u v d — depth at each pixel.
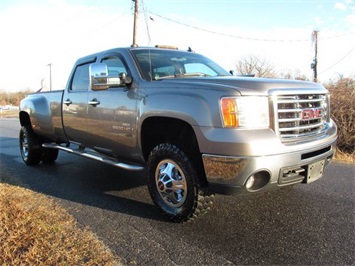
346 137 7.44
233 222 3.68
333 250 3.04
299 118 3.39
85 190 4.95
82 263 2.81
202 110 3.21
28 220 3.64
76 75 5.42
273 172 3.11
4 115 32.69
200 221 3.71
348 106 7.56
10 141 11.02
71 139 5.62
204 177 3.44
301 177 3.45
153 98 3.72
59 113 5.63
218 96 3.15
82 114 4.99
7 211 3.87
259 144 3.03
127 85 4.16
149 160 3.85
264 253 3.00
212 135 3.12
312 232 3.40
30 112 6.43
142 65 4.25
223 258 2.93
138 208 4.16
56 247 3.08
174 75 4.29
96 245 3.13
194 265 2.82
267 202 4.26
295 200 4.32
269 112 3.19
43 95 6.24
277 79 3.65
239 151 3.00
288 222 3.65
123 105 4.16
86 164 6.80
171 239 3.29
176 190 3.63
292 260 2.88
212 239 3.29
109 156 4.87
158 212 4.02
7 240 3.15
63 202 4.39
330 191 4.66
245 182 3.07
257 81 3.34
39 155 6.68
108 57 4.77
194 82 3.50
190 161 3.43
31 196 4.60
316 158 3.49
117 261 2.87
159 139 3.98
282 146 3.16
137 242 3.23
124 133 4.18
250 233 3.40
